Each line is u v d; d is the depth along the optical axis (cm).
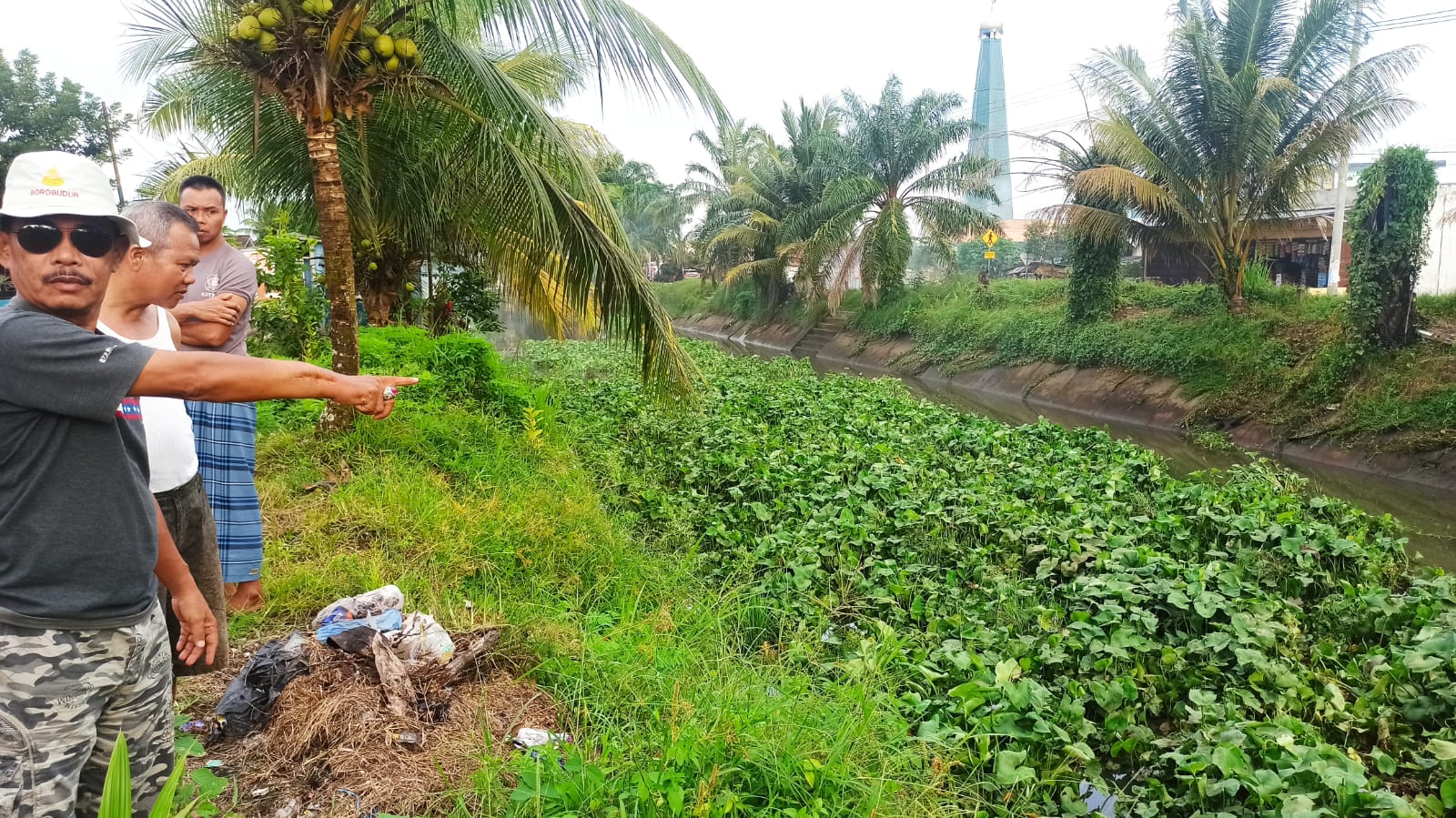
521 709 349
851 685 427
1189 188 1738
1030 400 1989
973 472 919
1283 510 784
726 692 363
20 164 188
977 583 609
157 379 188
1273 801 354
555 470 736
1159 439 1550
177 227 277
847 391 1510
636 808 276
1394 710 450
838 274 2800
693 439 948
